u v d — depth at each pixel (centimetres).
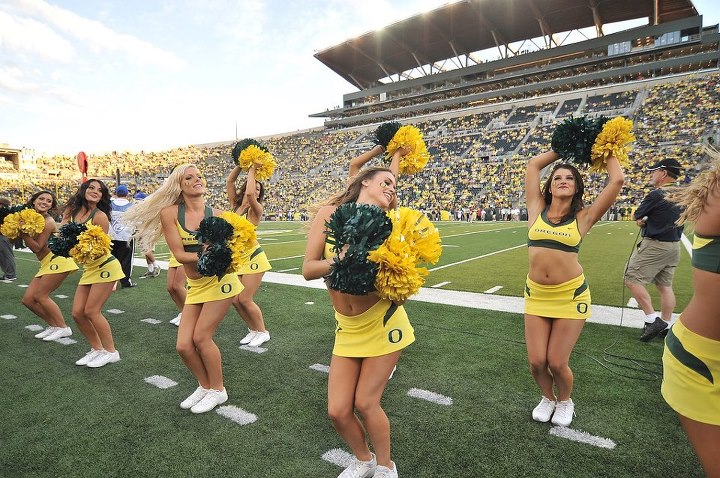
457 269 904
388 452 219
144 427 282
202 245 300
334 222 190
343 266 182
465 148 4031
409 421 286
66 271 466
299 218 3653
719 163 142
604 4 3894
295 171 4712
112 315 582
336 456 248
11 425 287
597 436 265
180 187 318
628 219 2667
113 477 230
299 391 336
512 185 3325
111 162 5747
